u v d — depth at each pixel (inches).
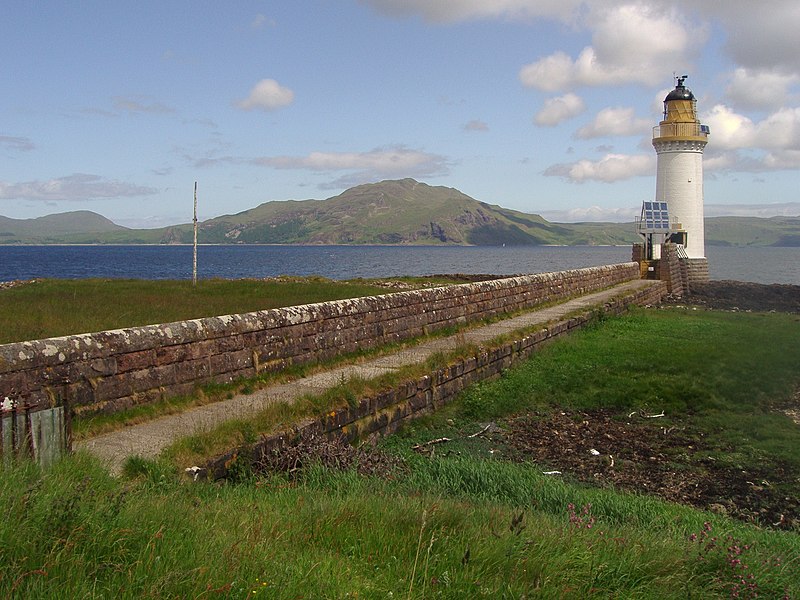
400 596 165.3
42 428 235.8
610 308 976.9
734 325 930.7
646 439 454.9
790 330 890.1
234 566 158.4
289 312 447.2
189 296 1002.1
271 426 321.1
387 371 460.4
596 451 428.5
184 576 148.6
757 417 494.3
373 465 331.0
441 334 650.2
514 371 602.2
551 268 3919.8
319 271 3538.4
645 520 292.5
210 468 267.4
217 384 378.6
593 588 188.5
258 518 200.2
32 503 165.3
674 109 1822.1
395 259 5782.5
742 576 209.6
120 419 312.5
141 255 6875.0
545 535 216.8
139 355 331.3
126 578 146.9
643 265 1598.2
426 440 422.3
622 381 575.8
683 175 1817.2
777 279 2965.1
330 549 190.1
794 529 321.4
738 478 386.3
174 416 333.4
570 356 669.9
